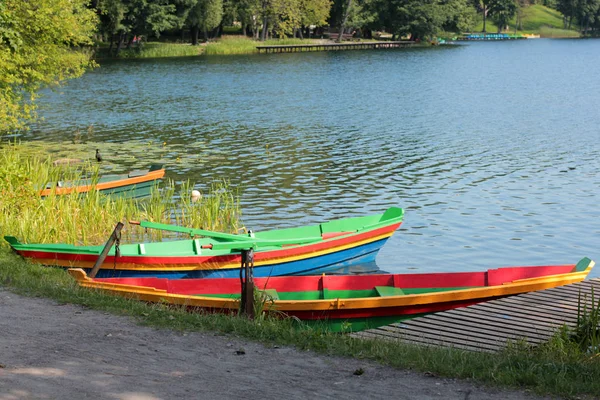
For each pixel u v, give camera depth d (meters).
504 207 21.94
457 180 25.55
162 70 69.62
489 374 7.10
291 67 74.56
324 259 16.41
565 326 9.52
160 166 23.61
